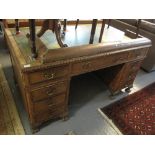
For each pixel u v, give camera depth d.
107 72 1.96
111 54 1.39
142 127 1.64
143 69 2.73
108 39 1.60
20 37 1.39
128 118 1.72
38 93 1.19
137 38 1.66
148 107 1.91
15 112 1.58
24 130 1.44
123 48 1.45
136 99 2.01
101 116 1.70
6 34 1.45
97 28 1.94
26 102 1.27
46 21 1.24
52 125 1.52
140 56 1.75
